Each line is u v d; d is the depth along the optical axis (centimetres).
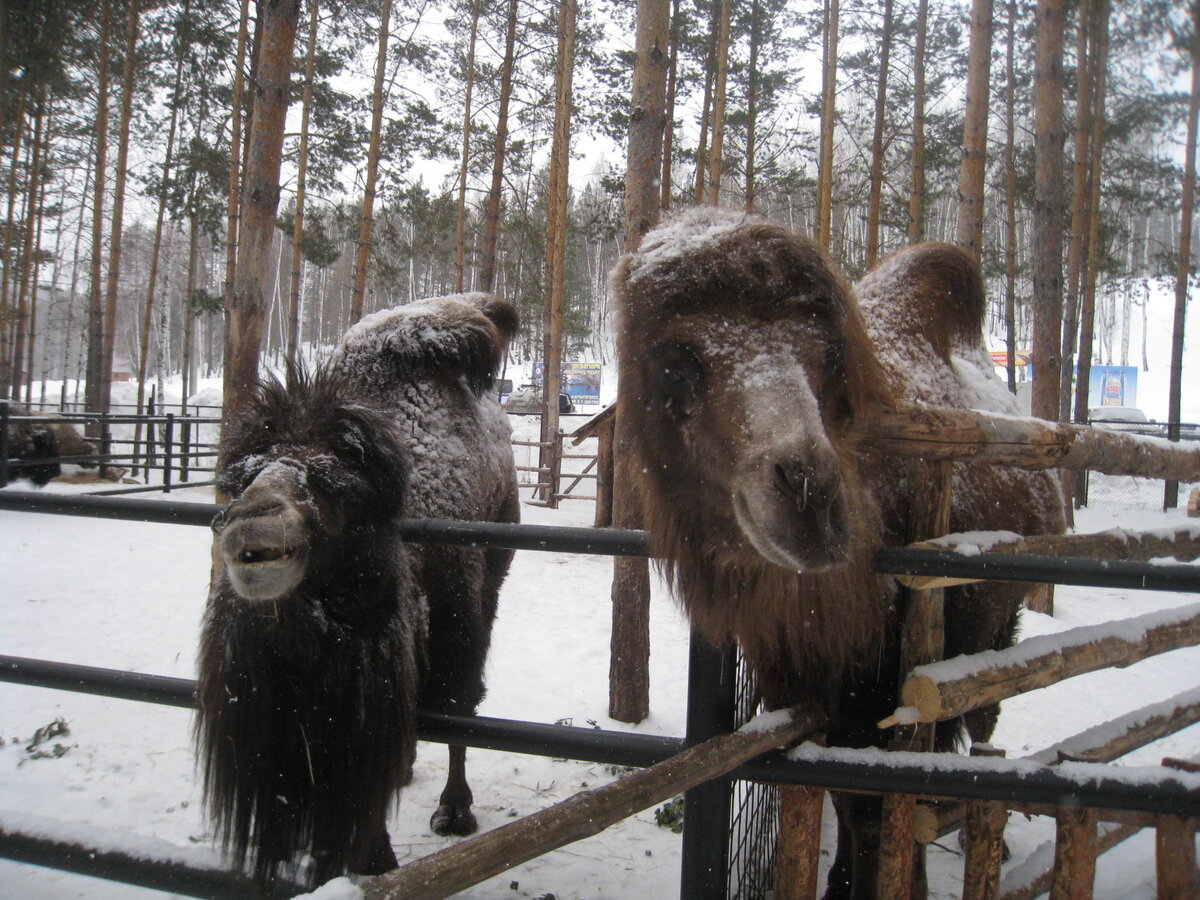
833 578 221
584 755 250
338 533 245
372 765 261
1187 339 3055
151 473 1645
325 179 1816
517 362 4262
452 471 361
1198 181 1069
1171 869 229
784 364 201
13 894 305
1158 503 1639
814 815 250
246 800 249
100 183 2097
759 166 1870
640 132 485
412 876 163
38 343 5256
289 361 273
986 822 239
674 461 227
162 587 719
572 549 250
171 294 4741
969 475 290
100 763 425
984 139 978
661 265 220
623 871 352
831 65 1329
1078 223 1336
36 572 735
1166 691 586
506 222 2242
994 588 286
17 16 1741
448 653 344
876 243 1554
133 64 1992
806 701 250
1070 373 1375
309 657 246
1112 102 788
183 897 306
